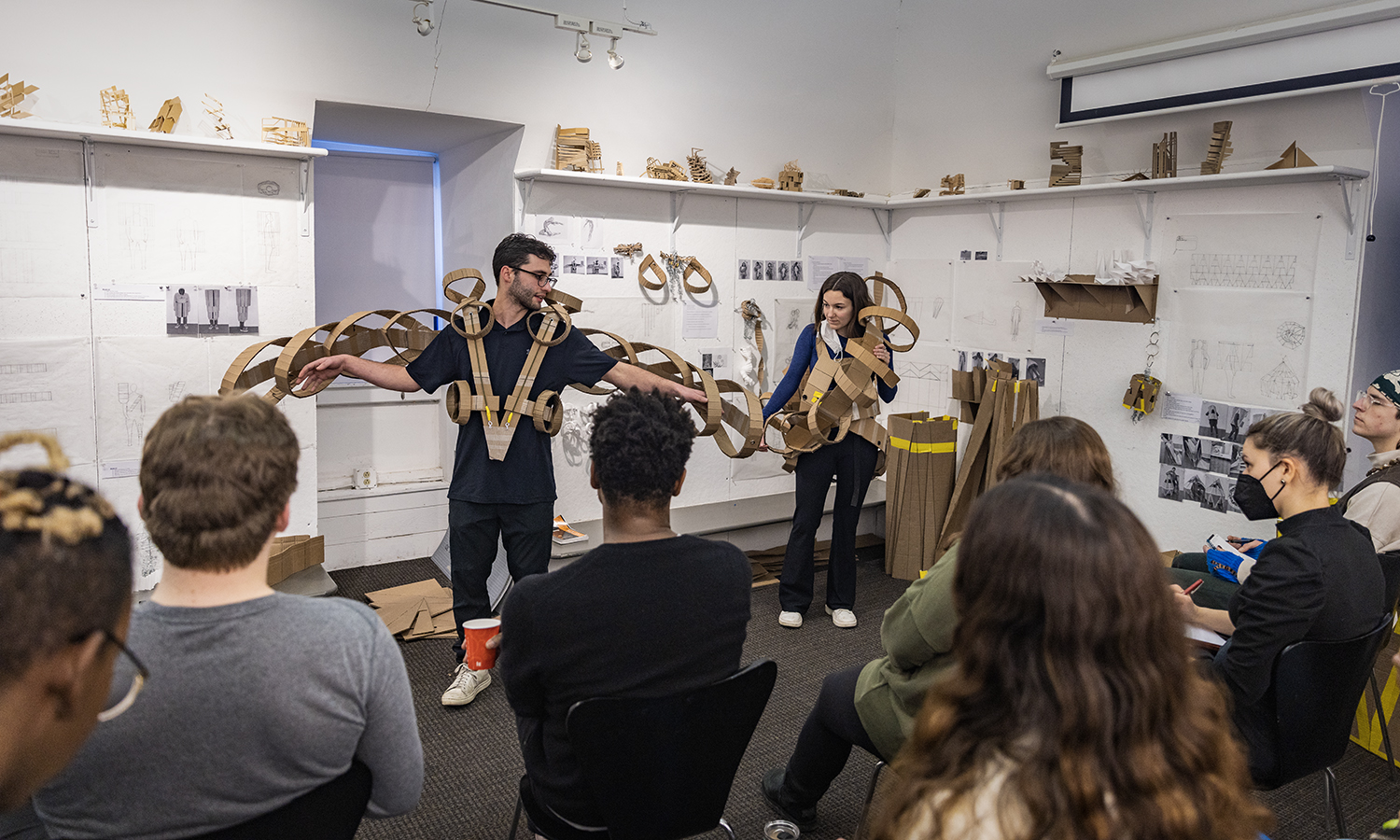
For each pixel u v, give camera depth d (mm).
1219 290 3660
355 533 4188
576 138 3918
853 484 3615
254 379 2518
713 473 4660
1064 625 761
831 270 4992
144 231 3244
